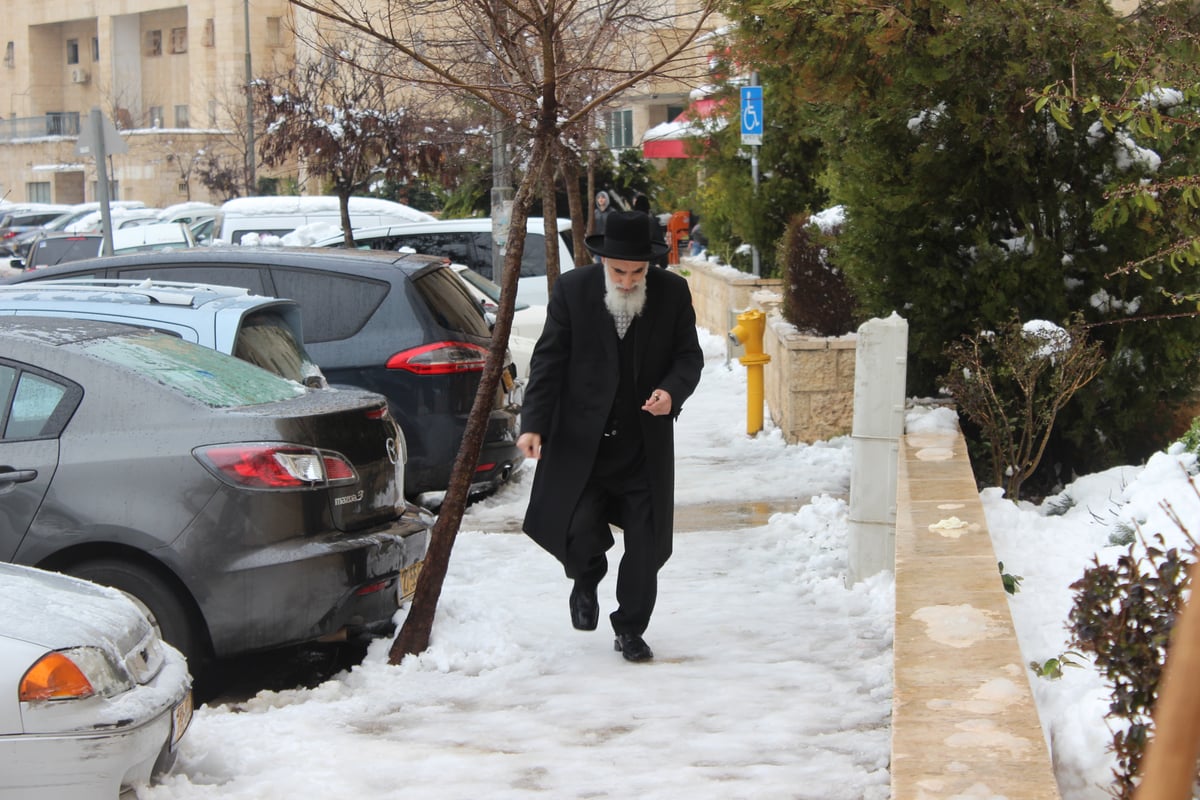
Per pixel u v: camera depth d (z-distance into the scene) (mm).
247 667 8031
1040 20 9844
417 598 7391
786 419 14312
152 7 72375
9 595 5262
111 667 5098
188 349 7723
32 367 7043
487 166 21047
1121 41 9555
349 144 19031
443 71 7945
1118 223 9445
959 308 10914
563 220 19328
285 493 6879
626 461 7039
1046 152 10516
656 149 31453
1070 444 11102
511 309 7531
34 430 6941
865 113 10922
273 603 6809
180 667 5582
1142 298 10625
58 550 6777
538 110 8086
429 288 11727
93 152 16391
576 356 6949
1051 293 10586
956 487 8070
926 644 5254
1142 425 11070
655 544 7070
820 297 13992
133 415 6938
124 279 11195
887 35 9594
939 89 10422
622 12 12812
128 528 6746
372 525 7473
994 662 5020
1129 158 10430
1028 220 10617
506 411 12070
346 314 11492
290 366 9547
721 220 25641
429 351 11344
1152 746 1774
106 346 7301
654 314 6941
